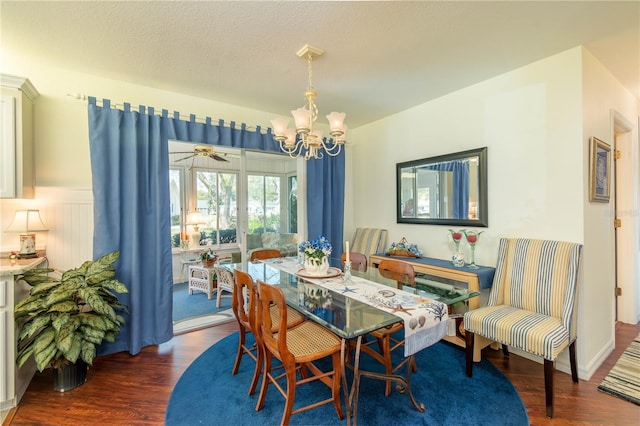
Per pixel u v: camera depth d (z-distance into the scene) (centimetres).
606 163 253
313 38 211
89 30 201
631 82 283
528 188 253
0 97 209
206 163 530
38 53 230
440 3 175
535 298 223
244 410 188
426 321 167
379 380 221
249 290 198
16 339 198
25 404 195
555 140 237
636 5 177
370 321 160
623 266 322
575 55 225
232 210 561
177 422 178
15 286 200
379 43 217
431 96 320
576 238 226
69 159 259
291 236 410
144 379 223
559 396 198
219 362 248
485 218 281
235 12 183
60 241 252
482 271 259
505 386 210
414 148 351
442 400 195
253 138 351
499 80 271
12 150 213
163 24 194
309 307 178
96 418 182
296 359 165
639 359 246
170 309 285
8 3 172
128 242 268
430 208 333
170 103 304
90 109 252
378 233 385
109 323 221
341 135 218
